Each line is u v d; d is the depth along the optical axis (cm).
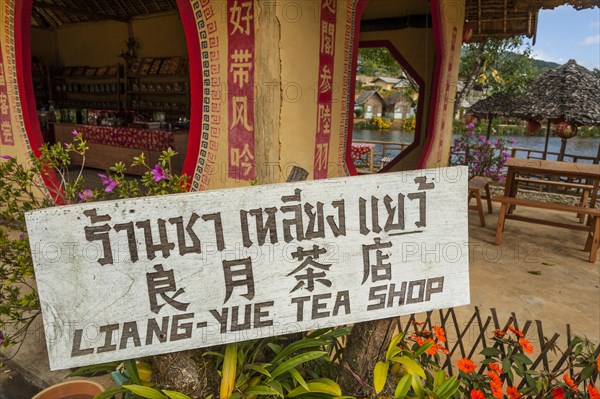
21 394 222
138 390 138
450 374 186
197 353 149
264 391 138
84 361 122
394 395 151
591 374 162
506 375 171
